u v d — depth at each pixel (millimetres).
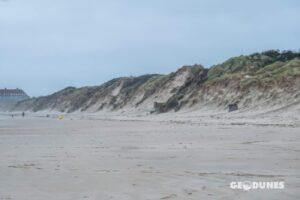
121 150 28641
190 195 13727
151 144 32906
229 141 33312
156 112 110812
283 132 40250
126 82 170000
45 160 23500
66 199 13547
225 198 13188
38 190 14984
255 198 13133
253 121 60844
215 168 19547
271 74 90875
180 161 22359
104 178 17094
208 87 100875
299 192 13828
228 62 118500
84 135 46531
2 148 31672
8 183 16344
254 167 19500
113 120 97188
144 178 16969
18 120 109125
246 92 86625
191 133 43875
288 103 71500
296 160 21453
